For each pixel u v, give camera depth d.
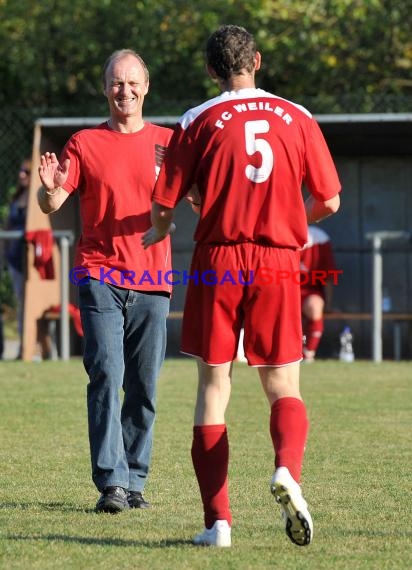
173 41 72.62
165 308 21.75
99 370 20.91
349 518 19.98
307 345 48.44
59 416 32.81
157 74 73.19
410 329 53.88
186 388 39.22
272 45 70.56
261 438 29.02
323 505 21.12
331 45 72.31
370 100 70.00
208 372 18.03
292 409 17.58
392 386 39.78
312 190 18.27
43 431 30.16
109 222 21.34
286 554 17.16
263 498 21.91
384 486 22.95
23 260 49.75
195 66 71.94
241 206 17.48
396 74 74.25
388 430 30.28
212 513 17.77
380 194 55.47
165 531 18.94
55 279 52.75
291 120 17.75
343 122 49.41
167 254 21.73
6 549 17.52
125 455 21.27
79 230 55.75
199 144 17.66
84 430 30.36
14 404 35.16
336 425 31.09
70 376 42.62
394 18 72.00
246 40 18.03
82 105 72.88
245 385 40.25
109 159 21.38
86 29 72.94
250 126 17.56
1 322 52.75
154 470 24.84
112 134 21.53
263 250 17.64
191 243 56.00
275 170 17.52
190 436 29.31
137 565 16.50
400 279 55.31
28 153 68.44
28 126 68.38
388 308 53.91
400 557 17.02
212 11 71.56
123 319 21.52
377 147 53.56
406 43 72.94
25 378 42.00
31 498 21.89
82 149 21.41
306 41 71.44
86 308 21.22
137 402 21.72
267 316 17.73
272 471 24.69
